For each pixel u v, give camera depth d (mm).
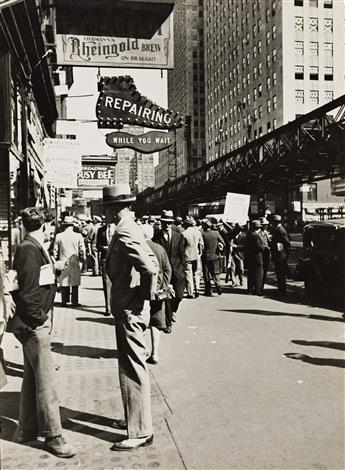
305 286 11062
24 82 13484
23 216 3568
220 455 3357
